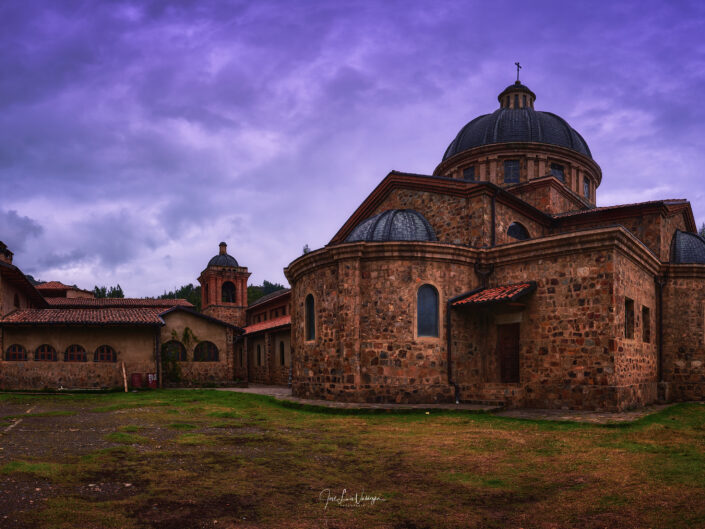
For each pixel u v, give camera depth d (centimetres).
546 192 2672
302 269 2134
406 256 1877
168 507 654
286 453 1014
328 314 1953
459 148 3288
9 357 2742
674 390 2055
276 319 4147
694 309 2094
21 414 1596
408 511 657
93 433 1233
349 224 2827
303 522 611
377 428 1339
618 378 1619
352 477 832
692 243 2250
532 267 1853
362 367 1839
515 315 1875
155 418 1535
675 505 647
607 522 599
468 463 925
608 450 1013
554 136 3114
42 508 623
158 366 2939
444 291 1906
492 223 2134
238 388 2978
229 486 761
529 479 811
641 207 2219
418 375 1825
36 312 2898
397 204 2491
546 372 1759
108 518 600
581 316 1700
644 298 1975
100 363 2844
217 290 5284
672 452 991
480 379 1942
